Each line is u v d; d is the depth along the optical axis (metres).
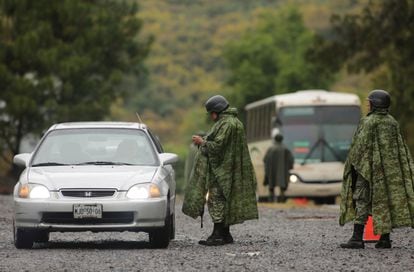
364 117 28.09
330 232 36.09
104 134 30.86
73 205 27.73
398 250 27.48
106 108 96.00
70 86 92.81
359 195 27.77
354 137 27.97
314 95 74.31
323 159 73.00
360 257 25.67
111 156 30.06
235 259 25.34
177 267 23.52
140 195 27.98
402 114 93.19
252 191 29.73
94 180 28.16
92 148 30.33
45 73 93.31
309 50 97.94
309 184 72.31
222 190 29.45
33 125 92.88
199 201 29.61
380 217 27.45
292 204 60.81
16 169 93.38
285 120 73.88
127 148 30.25
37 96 91.00
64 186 28.02
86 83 95.62
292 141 73.38
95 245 30.25
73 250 28.06
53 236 34.31
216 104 29.89
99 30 97.12
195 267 23.50
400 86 93.81
